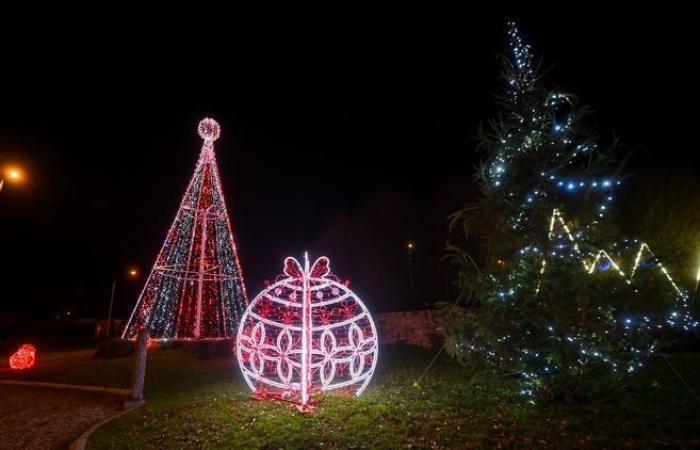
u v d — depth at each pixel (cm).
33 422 1000
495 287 869
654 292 804
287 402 916
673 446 598
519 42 930
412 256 3228
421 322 1900
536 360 833
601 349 783
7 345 3503
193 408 942
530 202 862
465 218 934
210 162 2641
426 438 674
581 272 809
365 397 944
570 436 650
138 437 777
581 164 871
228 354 1861
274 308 1046
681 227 1323
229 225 2636
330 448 661
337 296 985
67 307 5228
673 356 1159
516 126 904
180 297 2484
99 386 1362
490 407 814
